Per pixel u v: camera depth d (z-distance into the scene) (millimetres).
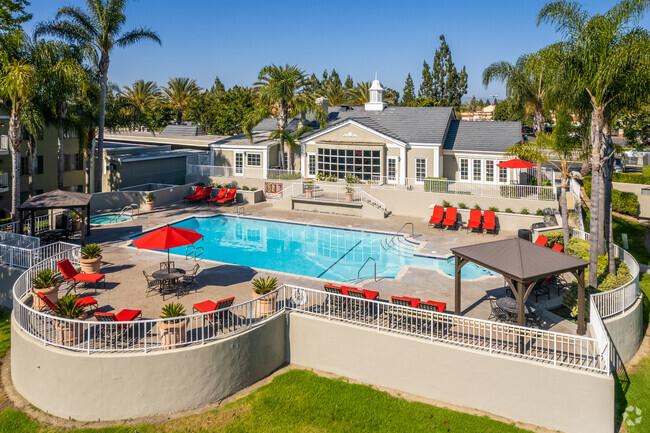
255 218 33531
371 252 26422
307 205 35844
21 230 25328
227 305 15289
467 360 13836
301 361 16312
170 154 43031
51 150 39406
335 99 80688
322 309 16734
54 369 13633
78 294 18188
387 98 98812
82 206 23828
